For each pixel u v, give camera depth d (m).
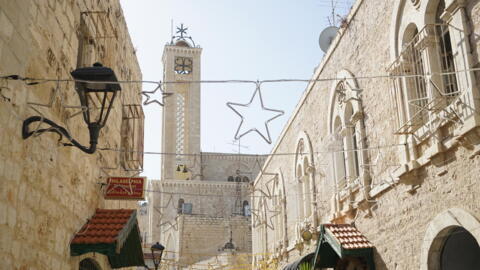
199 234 46.81
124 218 11.31
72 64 10.28
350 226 14.98
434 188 10.87
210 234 47.00
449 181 10.30
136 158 18.77
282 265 24.30
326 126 18.02
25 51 7.55
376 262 13.48
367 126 14.48
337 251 13.83
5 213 6.79
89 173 11.40
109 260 13.06
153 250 16.73
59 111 9.29
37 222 8.09
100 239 10.05
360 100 14.91
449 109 10.19
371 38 14.19
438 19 11.15
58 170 9.16
